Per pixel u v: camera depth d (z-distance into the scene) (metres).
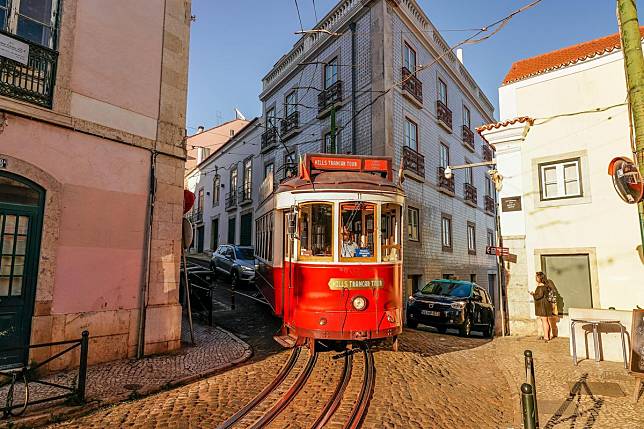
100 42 7.07
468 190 20.39
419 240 15.52
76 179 6.59
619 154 9.22
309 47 18.30
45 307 6.08
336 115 15.99
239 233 23.72
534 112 10.38
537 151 10.24
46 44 6.57
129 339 7.02
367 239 6.83
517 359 7.72
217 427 4.39
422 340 9.23
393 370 6.46
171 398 5.27
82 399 4.94
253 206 22.22
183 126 8.26
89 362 6.50
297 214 6.98
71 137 6.57
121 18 7.42
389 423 4.59
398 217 7.30
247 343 8.30
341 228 6.73
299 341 6.71
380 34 14.38
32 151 6.12
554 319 9.65
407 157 14.70
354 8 15.44
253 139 23.11
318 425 4.46
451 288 11.77
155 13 8.00
